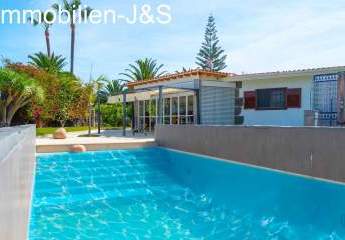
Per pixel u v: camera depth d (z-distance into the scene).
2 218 2.00
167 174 13.30
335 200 7.93
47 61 41.56
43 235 8.03
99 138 18.22
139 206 10.40
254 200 9.88
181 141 14.21
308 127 8.92
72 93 30.97
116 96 25.64
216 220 9.34
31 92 23.22
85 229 8.56
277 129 9.88
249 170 10.79
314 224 8.01
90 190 11.22
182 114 21.38
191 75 19.73
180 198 11.26
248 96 18.75
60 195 10.64
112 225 8.90
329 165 8.30
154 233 8.48
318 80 14.79
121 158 13.83
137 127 26.16
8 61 28.89
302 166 9.07
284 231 8.15
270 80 17.86
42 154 13.05
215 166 12.22
